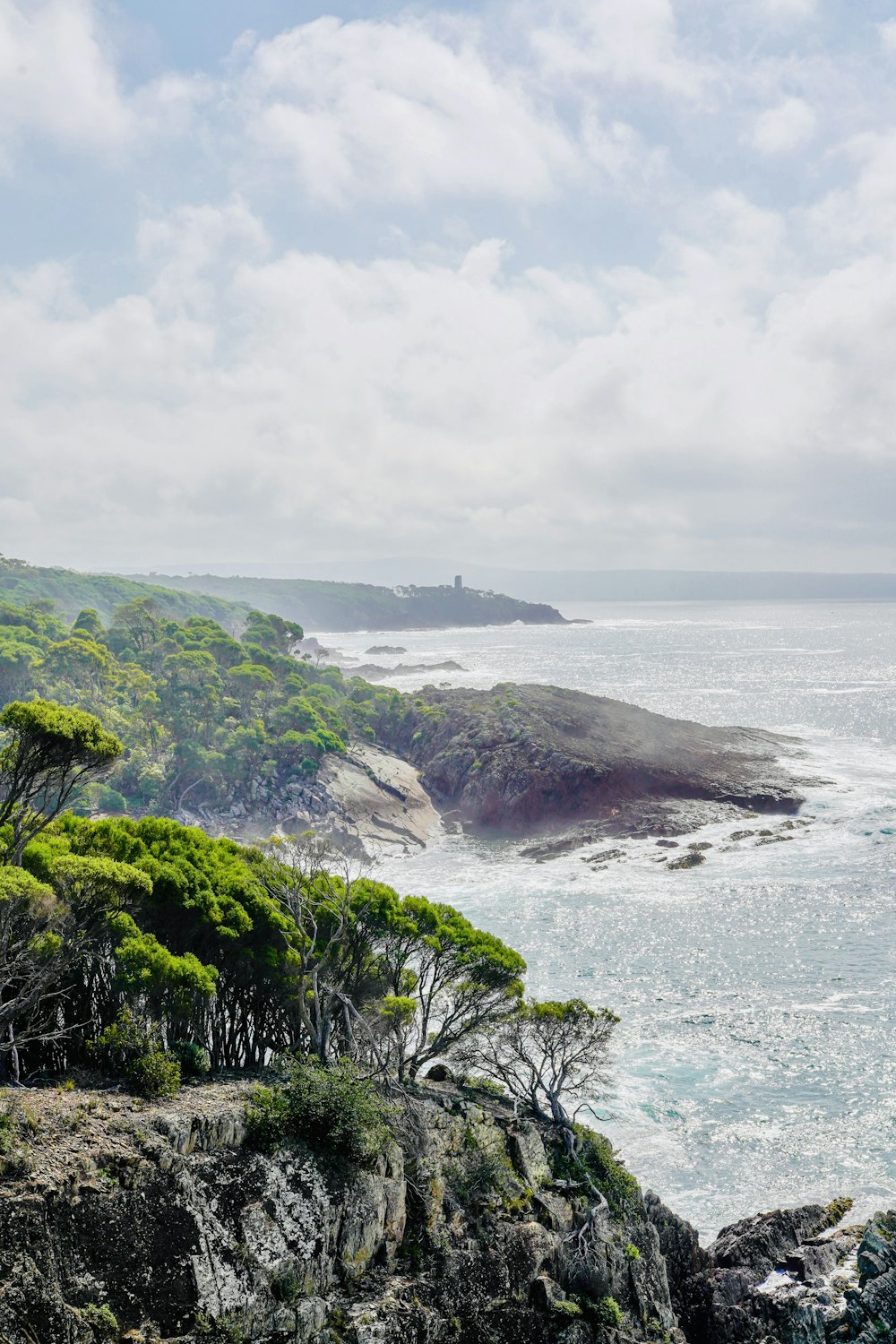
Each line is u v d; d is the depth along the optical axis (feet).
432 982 199.41
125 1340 114.11
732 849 475.72
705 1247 193.47
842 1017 287.07
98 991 163.12
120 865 153.07
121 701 607.37
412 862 497.46
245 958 179.42
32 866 155.33
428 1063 232.12
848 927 360.07
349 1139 145.79
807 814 530.68
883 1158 220.02
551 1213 169.27
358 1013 176.45
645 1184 213.25
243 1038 184.55
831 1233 193.98
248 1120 142.00
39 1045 150.30
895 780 592.60
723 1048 271.49
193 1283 121.39
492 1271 151.43
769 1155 222.28
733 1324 172.65
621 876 441.68
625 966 332.19
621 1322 157.58
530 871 463.42
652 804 552.41
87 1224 117.29
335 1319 130.82
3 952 133.59
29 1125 124.77
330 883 199.31
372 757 633.20
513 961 196.65
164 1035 157.99
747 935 357.61
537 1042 203.51
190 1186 127.95
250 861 201.77
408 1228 151.94
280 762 567.18
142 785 521.65
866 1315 165.07
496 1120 184.96
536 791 559.38
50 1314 110.42
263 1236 130.21
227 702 621.31
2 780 151.84
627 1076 257.55
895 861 436.35
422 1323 135.74
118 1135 128.88
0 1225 111.04
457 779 604.90
